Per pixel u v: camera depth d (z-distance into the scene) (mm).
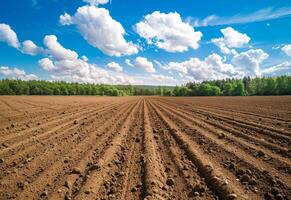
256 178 2502
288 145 3730
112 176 2670
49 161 3145
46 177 2600
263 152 3250
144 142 4133
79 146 3914
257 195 2148
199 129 5426
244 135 4543
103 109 11758
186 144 3885
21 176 2641
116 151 3598
